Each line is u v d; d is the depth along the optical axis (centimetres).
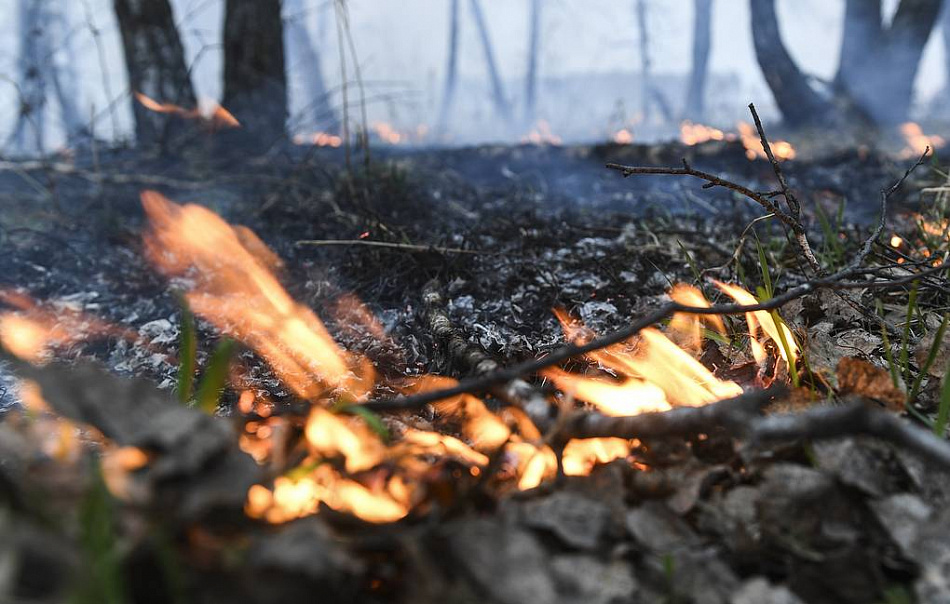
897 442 156
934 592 148
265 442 199
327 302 410
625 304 381
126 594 127
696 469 182
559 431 188
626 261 443
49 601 121
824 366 251
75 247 546
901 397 212
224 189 679
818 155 883
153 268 496
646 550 157
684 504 173
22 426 190
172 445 141
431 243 479
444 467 190
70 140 767
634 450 196
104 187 681
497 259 462
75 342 374
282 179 671
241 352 346
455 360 282
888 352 232
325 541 134
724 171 745
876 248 350
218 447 143
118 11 862
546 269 433
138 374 331
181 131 850
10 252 523
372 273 433
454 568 139
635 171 261
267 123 847
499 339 340
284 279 463
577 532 153
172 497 137
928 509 162
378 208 593
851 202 656
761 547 160
